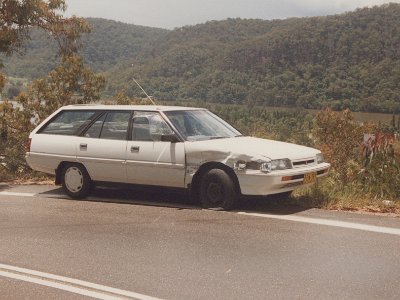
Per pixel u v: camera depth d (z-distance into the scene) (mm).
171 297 4262
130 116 8391
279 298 4168
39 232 6598
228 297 4223
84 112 8914
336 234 6102
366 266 4934
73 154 8742
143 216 7332
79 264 5254
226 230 6410
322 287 4398
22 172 12703
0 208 8219
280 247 5637
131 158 8133
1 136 13219
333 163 11852
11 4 17828
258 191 7156
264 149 7418
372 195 8516
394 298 4121
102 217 7367
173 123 7980
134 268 5070
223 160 7383
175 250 5637
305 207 7703
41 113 14281
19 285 4680
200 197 7672
